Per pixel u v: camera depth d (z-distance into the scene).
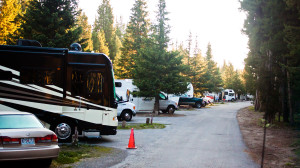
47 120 11.84
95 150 10.53
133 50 47.06
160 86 27.98
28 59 11.65
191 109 39.50
